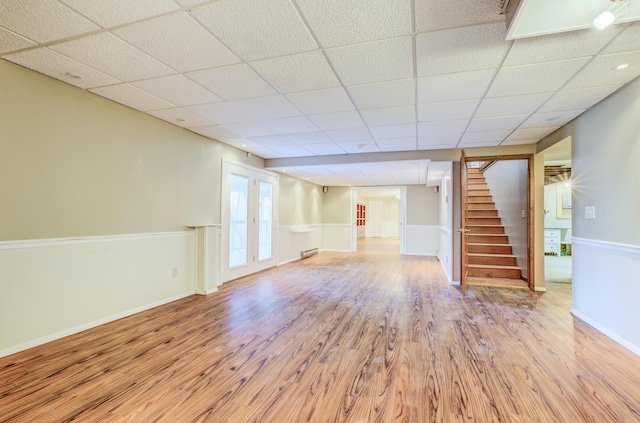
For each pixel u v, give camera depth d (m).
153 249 3.54
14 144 2.34
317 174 6.84
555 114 3.26
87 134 2.84
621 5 1.51
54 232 2.60
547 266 6.68
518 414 1.69
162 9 1.69
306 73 2.43
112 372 2.11
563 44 1.96
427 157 5.04
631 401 1.81
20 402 1.76
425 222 8.43
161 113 3.38
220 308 3.55
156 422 1.61
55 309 2.61
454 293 4.32
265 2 1.62
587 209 3.13
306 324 3.06
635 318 2.45
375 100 2.95
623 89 2.59
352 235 9.13
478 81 2.52
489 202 7.13
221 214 4.68
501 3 1.62
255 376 2.07
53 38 1.98
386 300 3.95
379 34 1.91
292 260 7.22
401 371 2.15
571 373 2.13
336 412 1.70
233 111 3.29
